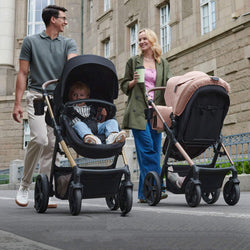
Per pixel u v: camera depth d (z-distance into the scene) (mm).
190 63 15461
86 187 3213
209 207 3984
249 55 12711
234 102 13172
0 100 26375
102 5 24094
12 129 26297
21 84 4203
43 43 4262
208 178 4113
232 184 4211
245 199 5238
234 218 2744
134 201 5324
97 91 3781
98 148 3170
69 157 3229
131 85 4832
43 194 3459
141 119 4828
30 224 2506
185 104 4082
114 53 22062
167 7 18016
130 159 10438
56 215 3240
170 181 4332
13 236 1943
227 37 13617
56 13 4305
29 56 4250
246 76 12820
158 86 4961
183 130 4160
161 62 5078
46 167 4293
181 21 16469
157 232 2061
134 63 4969
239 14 13164
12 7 27625
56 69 4262
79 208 3131
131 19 20547
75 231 2143
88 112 3471
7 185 16609
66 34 26953
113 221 2641
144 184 4520
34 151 4094
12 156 26141
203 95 4090
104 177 3203
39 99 3664
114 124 3426
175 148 4461
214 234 1956
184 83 4125
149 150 4836
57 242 1796
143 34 5000
